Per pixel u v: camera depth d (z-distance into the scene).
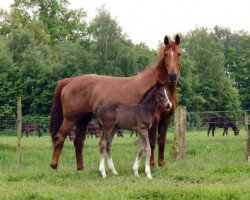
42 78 60.47
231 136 33.53
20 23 78.06
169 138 29.67
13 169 15.34
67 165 16.62
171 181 11.74
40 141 31.70
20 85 60.97
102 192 10.31
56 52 74.69
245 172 12.49
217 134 39.53
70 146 25.66
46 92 60.00
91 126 35.41
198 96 65.62
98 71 60.03
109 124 13.38
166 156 19.30
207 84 69.62
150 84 14.04
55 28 80.19
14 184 11.94
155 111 13.23
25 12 82.31
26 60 61.84
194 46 71.38
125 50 59.59
